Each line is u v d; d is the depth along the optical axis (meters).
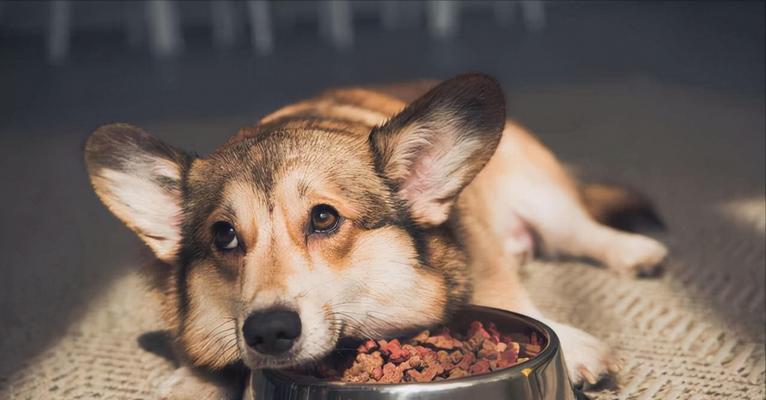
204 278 1.07
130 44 5.03
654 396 1.11
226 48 4.65
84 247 1.61
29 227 1.78
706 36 4.11
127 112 2.98
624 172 1.93
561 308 1.30
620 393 1.11
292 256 1.02
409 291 1.06
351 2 6.04
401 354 1.04
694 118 2.54
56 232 1.73
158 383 1.17
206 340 1.08
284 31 5.29
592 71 3.41
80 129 2.80
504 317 1.08
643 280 1.38
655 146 2.20
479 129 1.09
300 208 1.03
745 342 1.20
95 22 5.75
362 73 3.44
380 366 1.03
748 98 2.82
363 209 1.05
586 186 1.52
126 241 1.64
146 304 1.35
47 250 1.60
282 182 1.04
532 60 3.69
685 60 3.55
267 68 3.81
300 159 1.05
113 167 1.12
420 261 1.07
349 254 1.04
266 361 1.00
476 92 1.08
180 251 1.10
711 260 1.42
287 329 0.99
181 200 1.10
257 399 1.02
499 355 1.03
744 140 2.23
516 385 0.98
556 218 1.40
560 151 2.18
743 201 1.67
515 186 1.40
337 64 3.75
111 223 1.79
